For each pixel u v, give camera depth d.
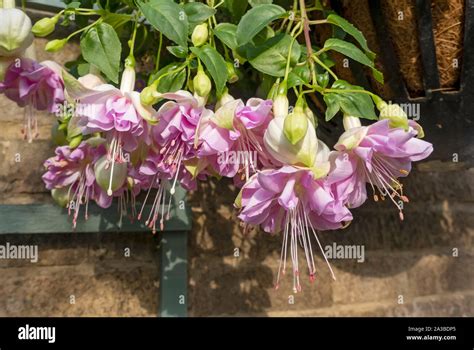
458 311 1.98
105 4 1.05
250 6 0.99
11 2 0.86
